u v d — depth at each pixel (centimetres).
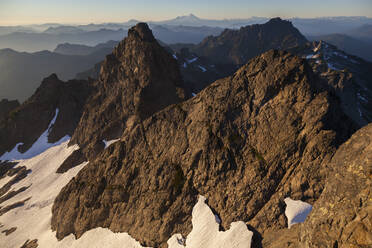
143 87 8481
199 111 5031
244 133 4284
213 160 4409
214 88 5000
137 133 5953
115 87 9856
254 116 4272
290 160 3662
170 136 5322
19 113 13138
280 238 3031
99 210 5609
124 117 9069
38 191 8956
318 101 3725
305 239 2280
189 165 4675
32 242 6481
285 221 3247
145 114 8138
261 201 3656
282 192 3522
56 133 12575
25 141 12600
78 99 13825
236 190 3962
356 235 1862
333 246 1995
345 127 3669
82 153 9694
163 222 4456
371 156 1995
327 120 3581
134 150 5831
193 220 4156
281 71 4156
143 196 5031
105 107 9719
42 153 11612
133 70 9094
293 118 3844
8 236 7069
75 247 5388
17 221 7631
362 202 1908
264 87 4288
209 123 4709
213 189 4244
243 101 4481
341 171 2202
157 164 5156
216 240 3597
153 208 4703
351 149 2244
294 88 3988
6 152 12388
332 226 2042
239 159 4166
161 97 8494
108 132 9262
